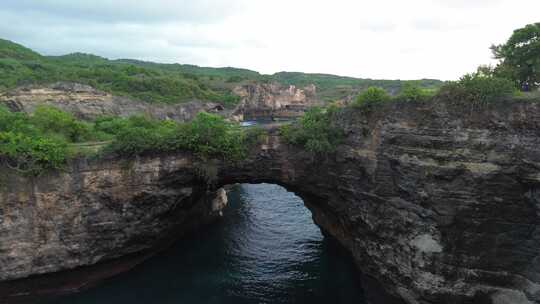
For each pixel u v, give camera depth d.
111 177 33.34
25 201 30.98
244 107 150.00
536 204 23.69
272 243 42.56
